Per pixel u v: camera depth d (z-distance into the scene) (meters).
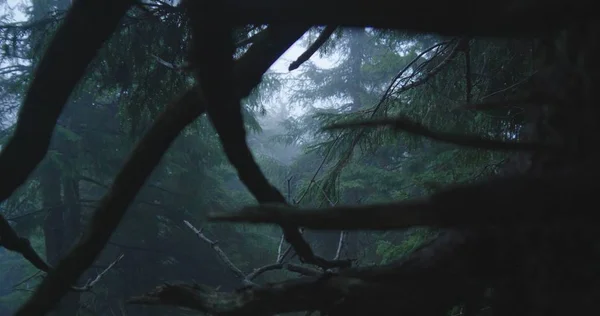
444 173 5.49
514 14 0.38
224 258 1.27
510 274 0.62
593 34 0.51
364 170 11.47
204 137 11.78
